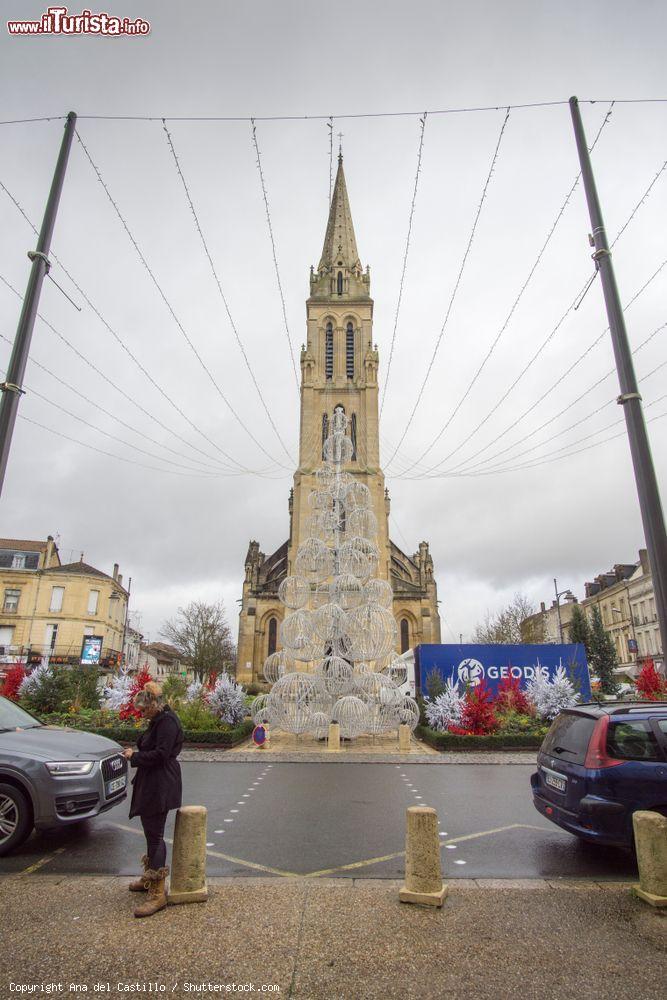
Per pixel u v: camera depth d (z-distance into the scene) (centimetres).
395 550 5181
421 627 4788
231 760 1638
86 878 628
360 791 1198
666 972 434
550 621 7956
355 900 564
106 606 5091
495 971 433
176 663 8288
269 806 1048
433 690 2330
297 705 1905
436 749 1845
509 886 607
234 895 575
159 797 556
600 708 797
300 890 590
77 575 4938
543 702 2097
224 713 2086
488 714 1942
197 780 1332
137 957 448
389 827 895
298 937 484
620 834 682
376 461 4741
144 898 566
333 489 2364
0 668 4181
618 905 554
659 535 689
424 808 586
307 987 410
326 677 2005
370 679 1950
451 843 808
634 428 736
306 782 1306
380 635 2020
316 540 2241
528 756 1706
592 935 491
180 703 2131
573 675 2427
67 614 4853
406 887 565
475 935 490
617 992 407
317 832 865
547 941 480
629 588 5803
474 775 1416
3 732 828
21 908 541
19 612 4791
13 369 825
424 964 442
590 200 855
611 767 704
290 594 2227
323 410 4988
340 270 5575
